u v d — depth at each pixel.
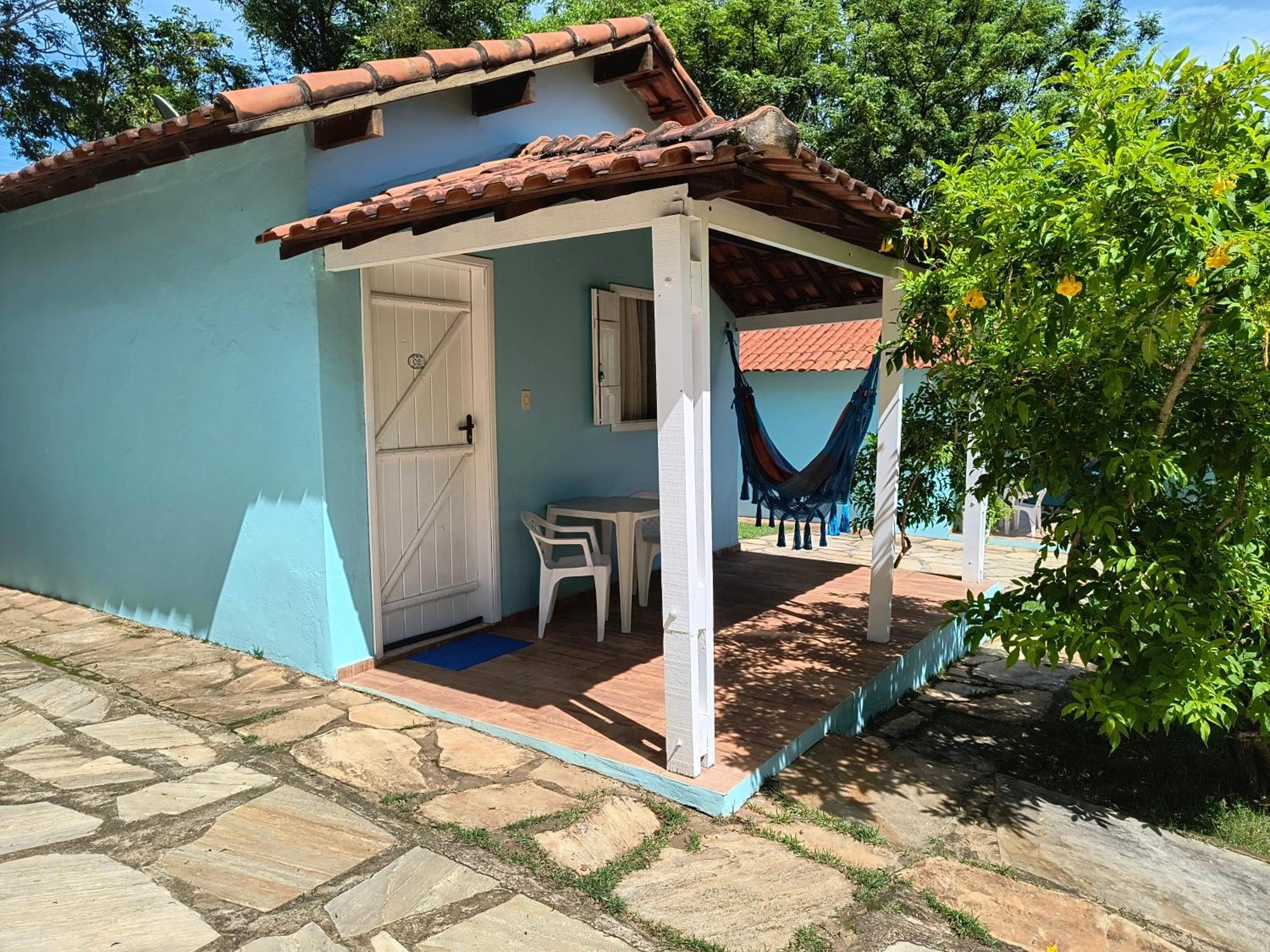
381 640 4.45
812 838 2.92
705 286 3.07
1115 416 3.15
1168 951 2.41
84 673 4.32
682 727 3.13
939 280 3.68
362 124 4.03
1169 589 3.00
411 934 2.30
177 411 4.81
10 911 2.32
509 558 5.30
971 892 2.65
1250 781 3.50
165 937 2.24
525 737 3.51
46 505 5.88
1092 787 3.53
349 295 4.19
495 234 3.42
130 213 4.91
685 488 3.02
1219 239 2.51
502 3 14.41
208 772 3.22
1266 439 2.93
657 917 2.43
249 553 4.52
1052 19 15.22
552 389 5.57
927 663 5.05
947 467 4.96
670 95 6.45
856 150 14.65
